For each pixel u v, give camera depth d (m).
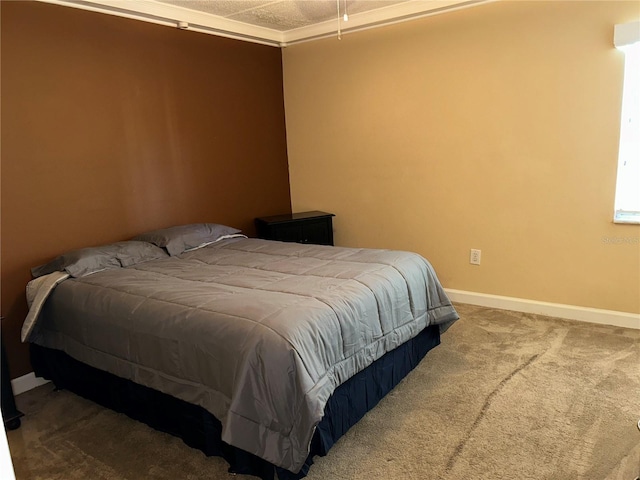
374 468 1.87
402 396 2.38
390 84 3.73
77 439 2.21
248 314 1.88
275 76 4.32
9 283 2.69
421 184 3.73
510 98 3.21
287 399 1.69
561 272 3.22
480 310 3.48
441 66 3.45
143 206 3.36
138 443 2.16
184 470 1.95
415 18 3.49
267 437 1.70
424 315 2.60
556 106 3.04
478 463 1.86
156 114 3.39
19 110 2.67
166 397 2.10
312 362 1.77
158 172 3.43
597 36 2.84
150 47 3.32
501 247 3.44
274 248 3.15
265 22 3.80
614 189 2.94
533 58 3.07
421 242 3.83
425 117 3.60
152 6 3.19
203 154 3.74
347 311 2.04
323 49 4.05
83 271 2.62
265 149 4.29
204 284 2.36
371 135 3.93
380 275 2.39
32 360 2.74
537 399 2.26
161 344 2.00
